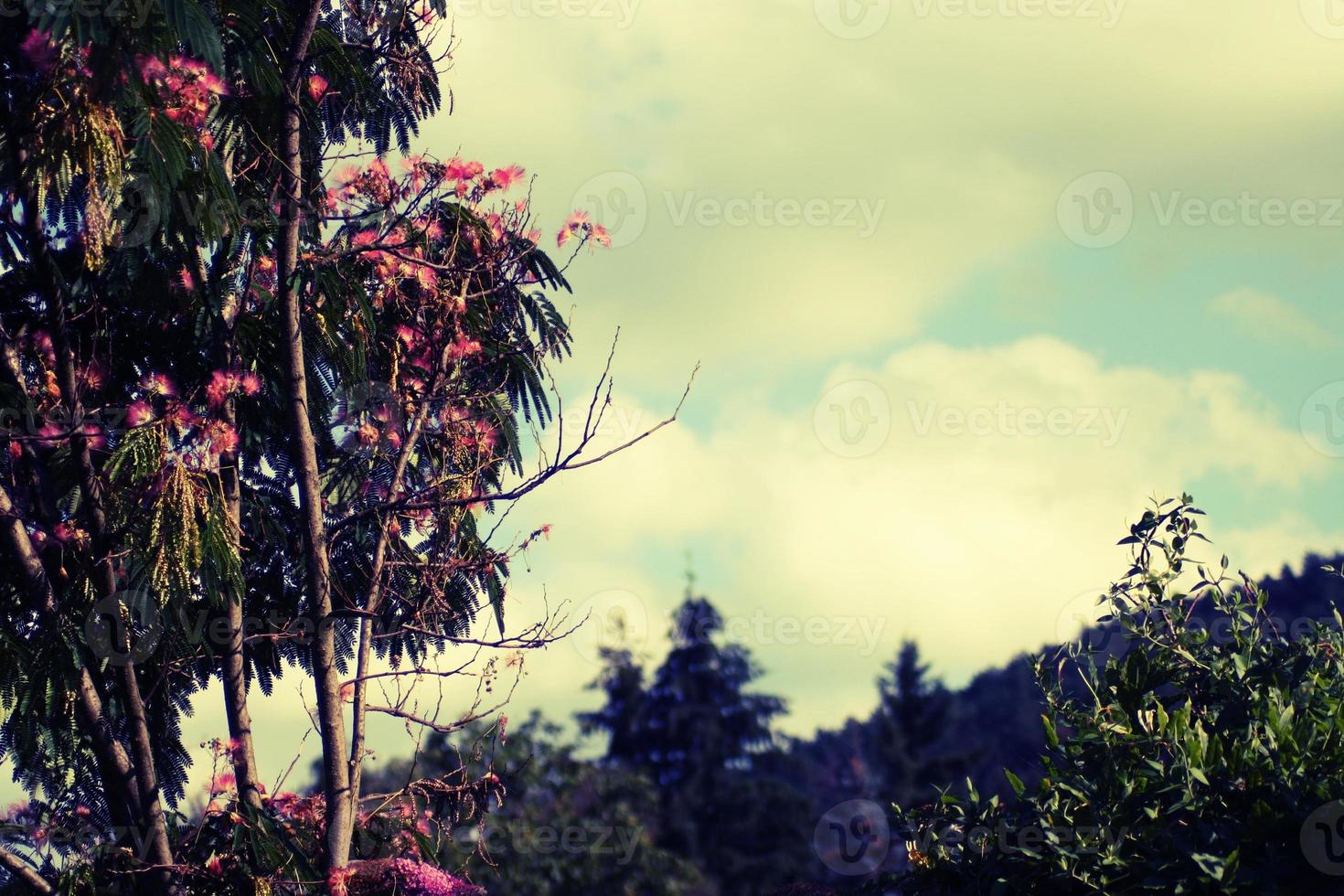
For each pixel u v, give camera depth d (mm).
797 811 31828
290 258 7453
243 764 7746
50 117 6492
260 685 8438
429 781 7961
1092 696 6145
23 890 7258
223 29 7172
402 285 8359
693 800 32094
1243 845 5043
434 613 8305
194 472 7184
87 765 7719
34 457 7617
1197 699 6176
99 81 6359
